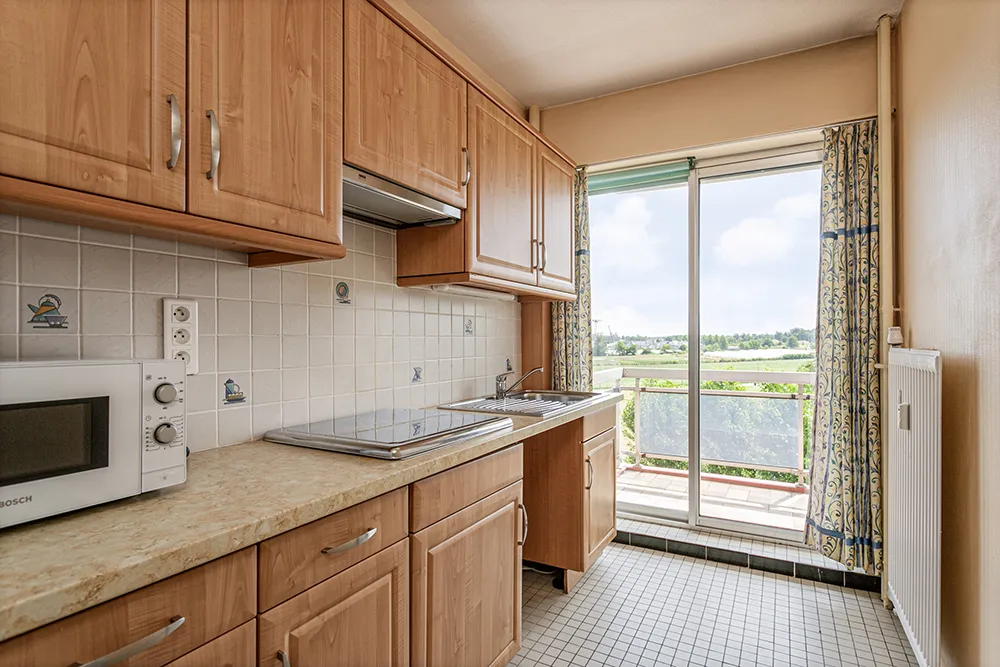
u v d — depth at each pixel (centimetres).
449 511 142
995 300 130
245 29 115
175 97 101
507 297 280
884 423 231
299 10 128
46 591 64
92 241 117
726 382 337
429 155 174
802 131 252
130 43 94
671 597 234
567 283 282
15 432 79
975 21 140
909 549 177
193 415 138
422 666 132
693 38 241
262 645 93
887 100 227
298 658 99
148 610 76
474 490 154
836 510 240
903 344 220
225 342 146
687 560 274
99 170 89
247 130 115
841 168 243
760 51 253
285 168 123
